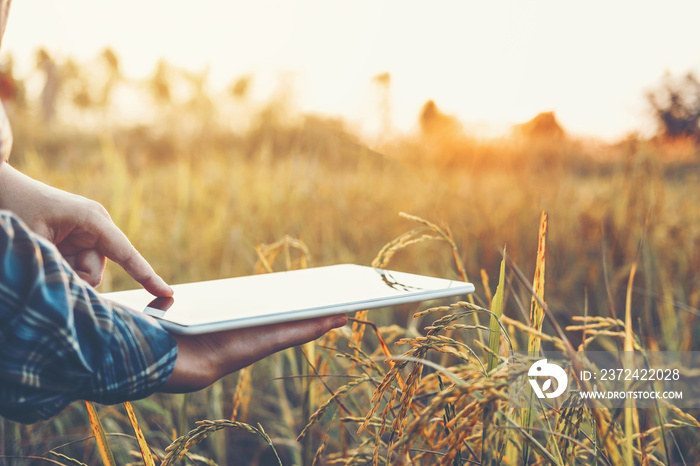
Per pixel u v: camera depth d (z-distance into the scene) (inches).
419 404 40.9
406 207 157.8
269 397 79.0
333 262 124.0
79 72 505.7
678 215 120.2
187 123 323.3
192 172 203.3
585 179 143.9
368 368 44.1
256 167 197.6
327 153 173.5
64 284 25.9
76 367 26.0
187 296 40.8
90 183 175.0
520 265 116.2
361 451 43.5
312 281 44.1
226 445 76.2
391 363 35.8
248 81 343.9
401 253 136.6
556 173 140.8
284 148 223.8
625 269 101.2
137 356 28.3
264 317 31.8
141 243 131.4
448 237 45.4
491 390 25.7
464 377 31.2
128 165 237.0
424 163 145.6
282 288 42.0
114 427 68.4
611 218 112.1
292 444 67.6
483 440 28.8
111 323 27.7
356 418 40.4
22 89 456.1
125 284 115.8
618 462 29.6
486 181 163.0
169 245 136.8
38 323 24.5
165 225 155.8
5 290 23.9
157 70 475.2
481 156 165.9
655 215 109.1
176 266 129.2
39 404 25.2
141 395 28.5
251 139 281.7
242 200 163.3
